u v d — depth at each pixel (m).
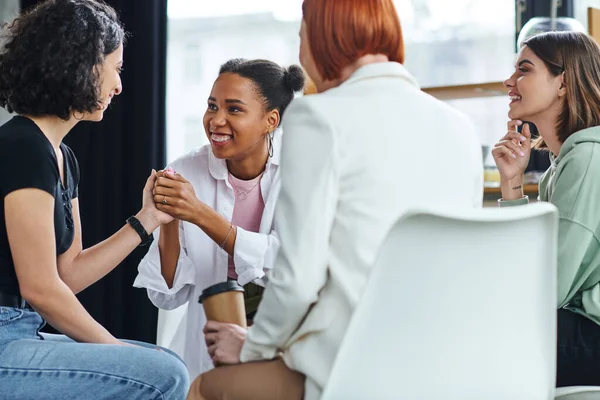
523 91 2.41
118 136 4.49
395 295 1.38
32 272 1.93
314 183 1.49
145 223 2.42
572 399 1.83
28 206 1.92
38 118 2.07
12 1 4.55
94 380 1.93
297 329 1.57
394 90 1.61
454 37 4.10
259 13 4.49
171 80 4.62
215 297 1.72
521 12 3.87
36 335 2.05
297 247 1.48
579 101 2.34
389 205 1.53
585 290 2.17
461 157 1.62
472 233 1.38
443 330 1.42
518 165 2.63
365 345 1.39
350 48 1.64
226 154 2.69
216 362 1.67
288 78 2.74
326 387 1.39
